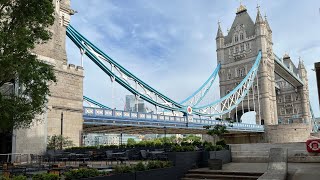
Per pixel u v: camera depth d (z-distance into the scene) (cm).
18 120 1415
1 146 2714
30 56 1317
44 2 1316
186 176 1803
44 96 1469
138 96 5031
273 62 10538
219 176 1705
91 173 1302
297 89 13100
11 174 1583
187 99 7075
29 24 1365
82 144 3394
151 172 1577
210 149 2125
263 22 10250
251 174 1664
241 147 2264
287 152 1877
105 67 4419
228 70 10725
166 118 5094
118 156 2356
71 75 3409
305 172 1598
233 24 11069
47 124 3030
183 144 2367
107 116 4025
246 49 10431
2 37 1181
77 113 3412
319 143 1989
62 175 1371
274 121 9919
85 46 4194
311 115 13588
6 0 1304
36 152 2792
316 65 1230
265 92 9738
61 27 3506
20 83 1383
